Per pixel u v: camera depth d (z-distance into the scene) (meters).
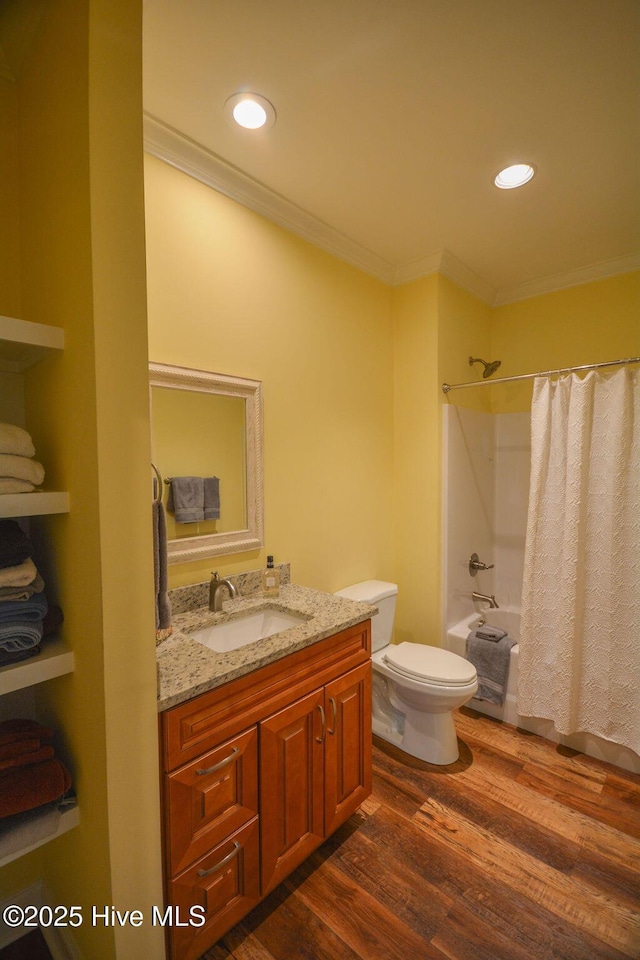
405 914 1.28
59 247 0.96
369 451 2.41
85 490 0.91
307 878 1.39
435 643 2.47
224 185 1.64
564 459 2.09
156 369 1.46
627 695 1.92
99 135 0.83
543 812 1.67
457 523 2.56
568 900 1.32
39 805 0.93
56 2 0.92
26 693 1.22
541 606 2.13
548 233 2.12
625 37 1.13
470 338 2.68
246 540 1.75
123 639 0.91
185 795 1.04
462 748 2.07
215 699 1.09
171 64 1.20
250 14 1.07
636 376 1.91
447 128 1.45
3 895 1.19
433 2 1.05
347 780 1.51
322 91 1.29
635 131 1.46
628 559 1.92
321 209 1.90
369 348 2.38
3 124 1.14
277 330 1.87
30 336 0.91
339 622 1.45
